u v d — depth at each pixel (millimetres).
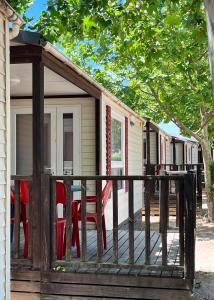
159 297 5105
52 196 5445
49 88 7918
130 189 5316
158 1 7086
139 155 14070
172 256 5848
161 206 5266
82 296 5273
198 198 15039
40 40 5188
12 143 8523
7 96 4555
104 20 7062
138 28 8328
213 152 23969
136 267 5273
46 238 5387
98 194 5406
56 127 8750
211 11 2295
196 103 13617
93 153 8719
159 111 17312
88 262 5375
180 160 29406
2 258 4418
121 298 5195
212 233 11805
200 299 6266
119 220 10477
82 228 5426
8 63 4582
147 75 12945
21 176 5473
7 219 4527
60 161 8727
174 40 9836
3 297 4406
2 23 4461
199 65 11812
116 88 16109
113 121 10078
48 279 5344
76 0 7066
